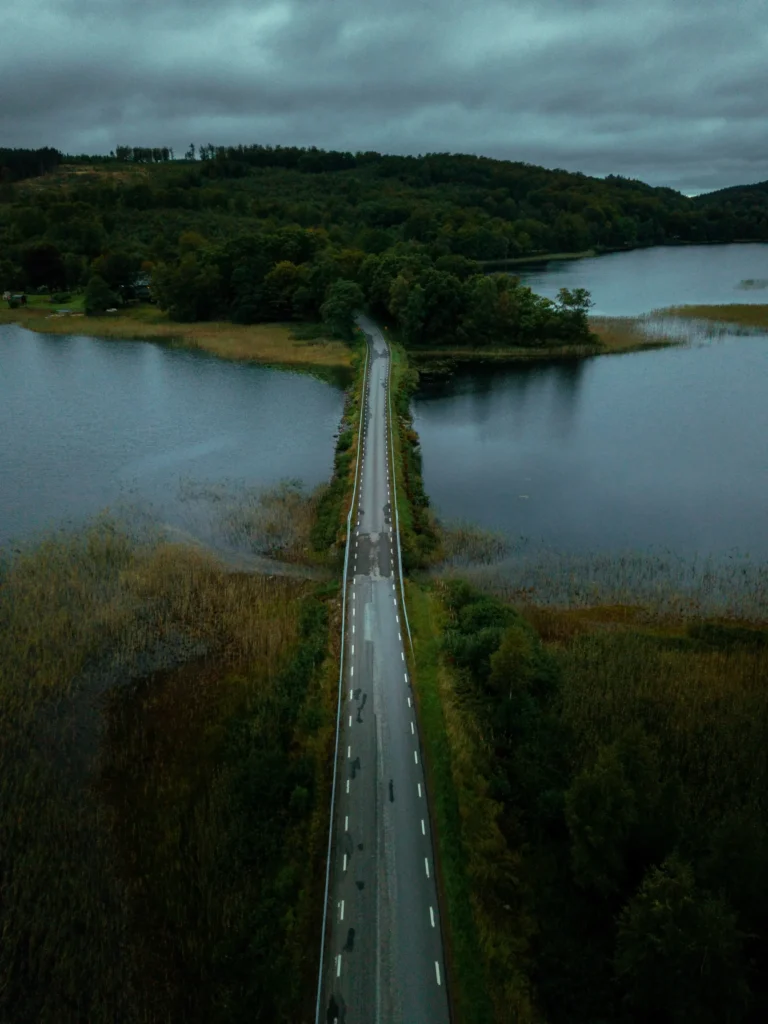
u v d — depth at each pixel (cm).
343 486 11012
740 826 4584
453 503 11138
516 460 12925
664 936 4041
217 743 6353
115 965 4538
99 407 15688
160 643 7619
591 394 16800
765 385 17188
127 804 5753
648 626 7906
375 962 4425
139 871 5162
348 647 7306
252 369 18538
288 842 5228
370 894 4841
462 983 4303
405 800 5550
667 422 14850
